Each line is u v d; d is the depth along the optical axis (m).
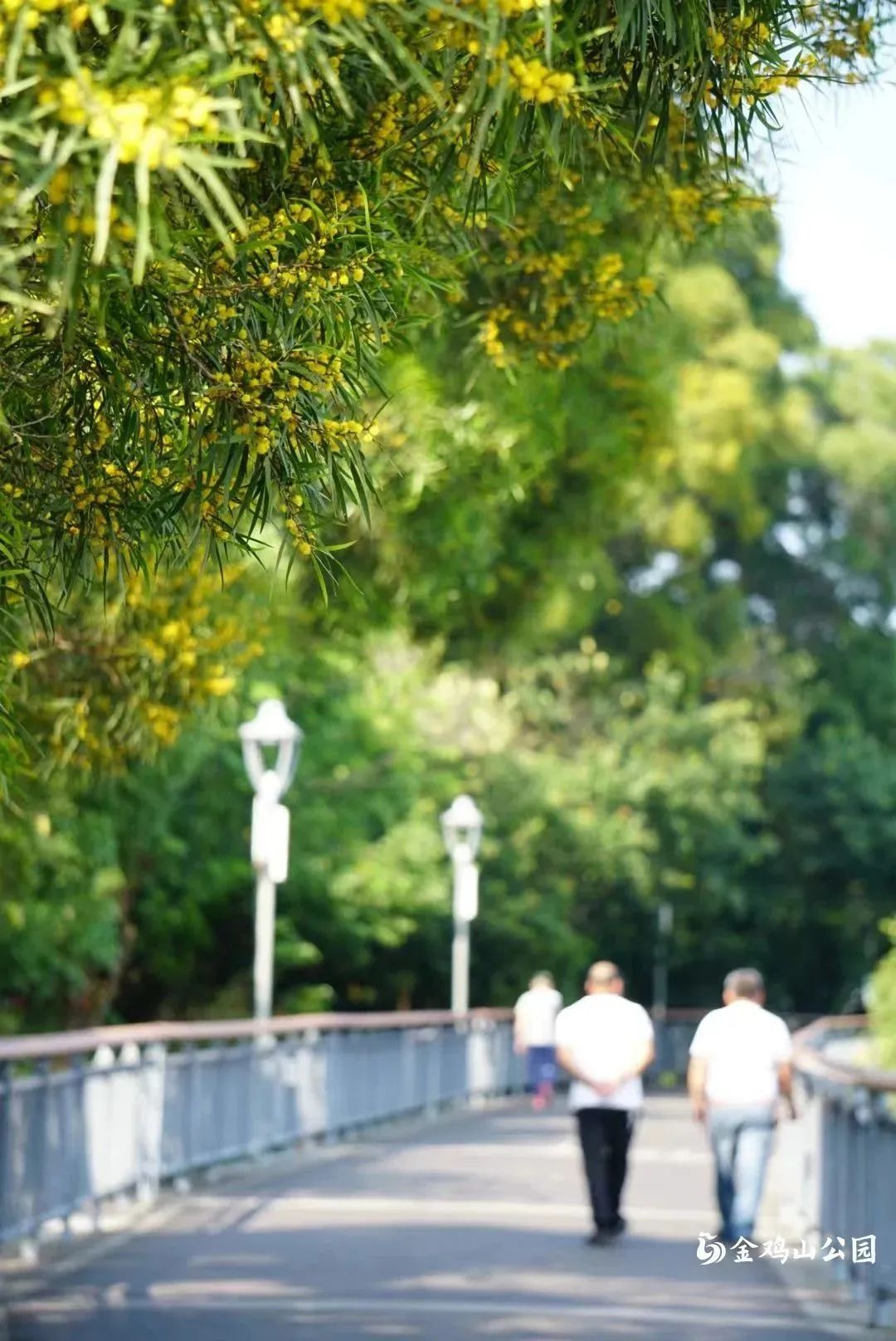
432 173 5.86
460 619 25.52
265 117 4.86
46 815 21.92
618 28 5.55
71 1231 17.06
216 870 37.56
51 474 5.79
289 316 5.50
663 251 12.18
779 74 6.50
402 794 43.44
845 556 70.12
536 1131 32.56
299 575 20.72
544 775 55.28
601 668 60.19
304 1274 15.18
